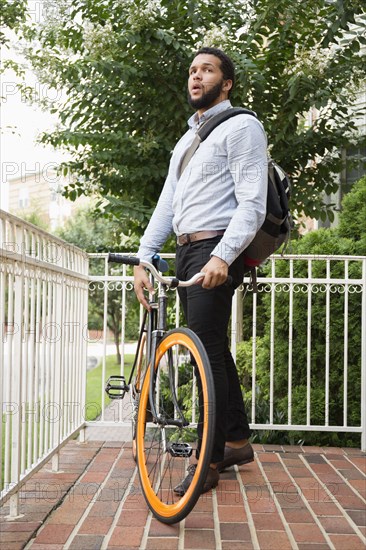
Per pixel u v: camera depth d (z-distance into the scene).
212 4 6.68
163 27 6.53
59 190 7.20
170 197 4.20
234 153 3.72
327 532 3.25
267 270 6.86
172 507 3.27
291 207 7.08
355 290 5.53
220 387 3.80
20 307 3.46
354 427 5.48
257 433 6.03
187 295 3.85
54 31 6.71
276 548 3.02
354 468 4.69
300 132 7.42
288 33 6.49
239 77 6.00
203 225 3.78
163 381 5.28
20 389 3.44
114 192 7.12
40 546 3.02
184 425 3.41
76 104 6.94
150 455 3.67
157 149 6.75
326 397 5.56
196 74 3.95
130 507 3.62
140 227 7.10
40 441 4.03
